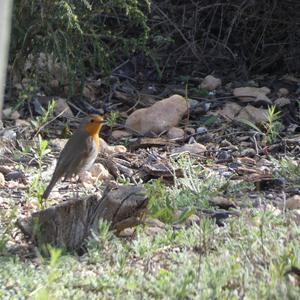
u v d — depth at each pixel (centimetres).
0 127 1341
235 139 1370
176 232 893
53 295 729
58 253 737
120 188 909
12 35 1516
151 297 746
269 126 1317
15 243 906
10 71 1544
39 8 1516
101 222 858
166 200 978
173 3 1797
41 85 1544
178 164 1181
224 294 729
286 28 1711
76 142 1073
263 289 726
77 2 1541
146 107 1557
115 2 1540
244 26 1730
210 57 1744
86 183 1136
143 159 1260
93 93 1592
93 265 830
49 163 1220
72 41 1530
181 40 1759
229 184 1082
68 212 882
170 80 1686
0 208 1025
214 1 1762
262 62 1736
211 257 813
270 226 897
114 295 749
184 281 741
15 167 1205
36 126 1355
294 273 765
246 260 797
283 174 1149
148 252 851
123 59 1725
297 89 1625
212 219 959
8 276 786
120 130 1424
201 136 1382
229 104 1496
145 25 1544
